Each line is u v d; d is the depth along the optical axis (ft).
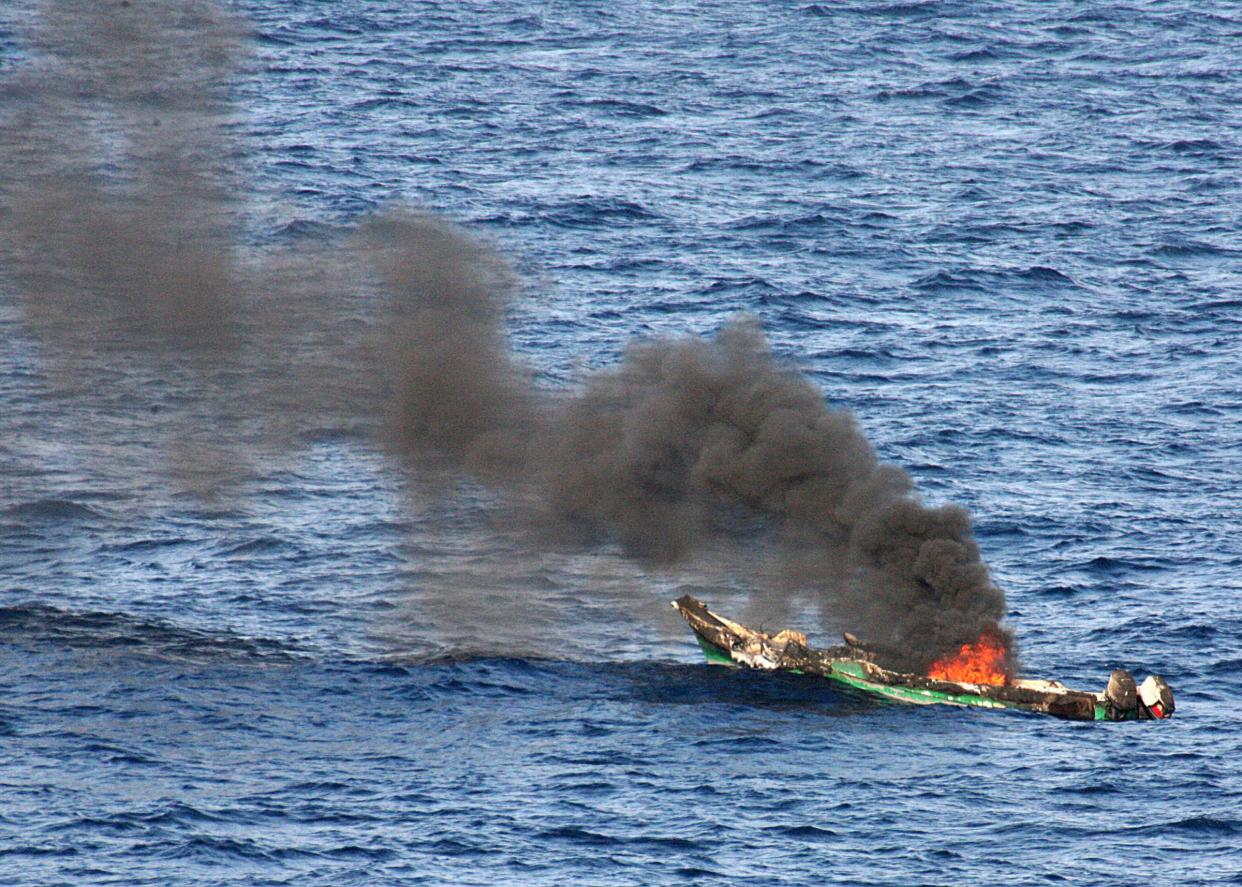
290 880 476.54
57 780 533.96
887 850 497.87
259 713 589.73
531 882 476.95
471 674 628.69
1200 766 554.46
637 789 533.96
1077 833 509.35
